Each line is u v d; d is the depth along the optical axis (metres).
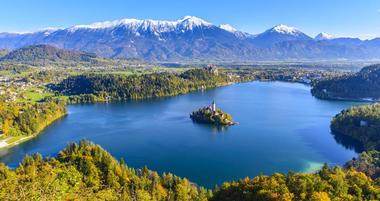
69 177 107.38
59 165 142.50
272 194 94.81
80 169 140.25
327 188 100.00
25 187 74.44
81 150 157.25
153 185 135.50
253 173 181.00
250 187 106.62
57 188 76.44
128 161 199.12
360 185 104.38
